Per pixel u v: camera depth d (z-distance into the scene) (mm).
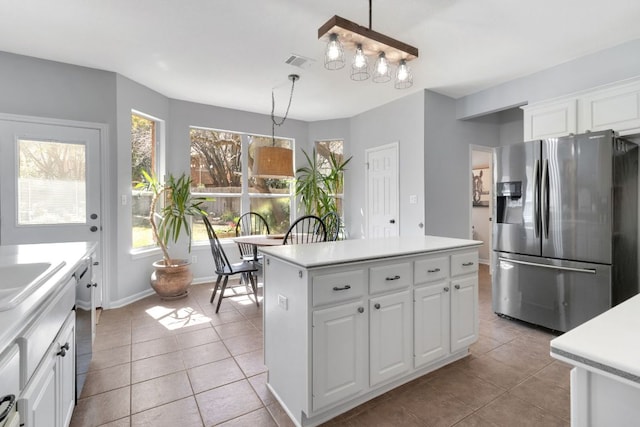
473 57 3117
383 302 1808
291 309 1672
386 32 2652
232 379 2043
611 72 2922
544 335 2717
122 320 3053
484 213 5676
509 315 3008
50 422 1163
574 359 655
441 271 2094
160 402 1803
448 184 4246
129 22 2484
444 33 2680
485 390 1919
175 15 2395
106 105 3357
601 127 2707
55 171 3150
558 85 3291
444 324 2117
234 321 3037
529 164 2822
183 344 2539
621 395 616
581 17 2461
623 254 2547
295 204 5273
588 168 2480
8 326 774
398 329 1881
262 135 4984
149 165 4008
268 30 2607
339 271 1636
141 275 3803
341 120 5262
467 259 2256
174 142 4254
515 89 3664
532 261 2816
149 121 4012
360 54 2311
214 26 2547
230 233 4766
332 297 1607
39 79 3062
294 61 3162
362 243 2244
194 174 4477
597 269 2439
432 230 4090
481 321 3041
